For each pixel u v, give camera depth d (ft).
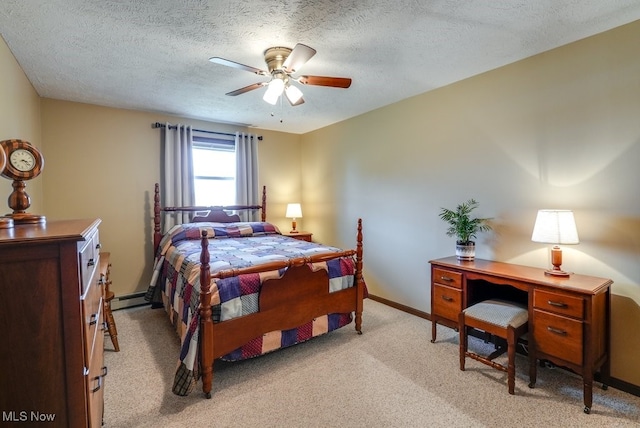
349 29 6.70
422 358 8.17
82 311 3.51
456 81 9.73
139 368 7.71
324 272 8.63
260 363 7.94
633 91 6.57
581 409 6.17
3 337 3.17
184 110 12.48
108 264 8.97
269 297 7.51
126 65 8.33
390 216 12.10
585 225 7.28
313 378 7.28
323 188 15.47
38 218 4.76
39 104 10.51
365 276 13.24
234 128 14.90
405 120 11.39
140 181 12.52
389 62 8.36
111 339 8.59
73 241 3.35
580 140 7.31
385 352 8.49
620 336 6.80
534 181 8.12
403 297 11.68
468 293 8.29
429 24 6.55
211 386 6.61
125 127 12.19
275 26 6.55
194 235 11.80
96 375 4.48
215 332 6.73
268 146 15.94
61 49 7.39
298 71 8.83
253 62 8.18
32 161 4.98
